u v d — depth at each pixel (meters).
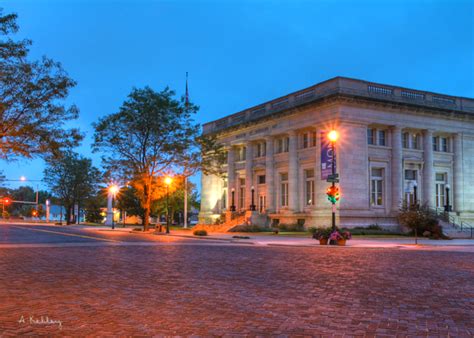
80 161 89.31
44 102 28.28
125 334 7.22
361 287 11.80
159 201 75.62
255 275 14.05
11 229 57.34
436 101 51.03
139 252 22.36
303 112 49.41
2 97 27.09
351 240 35.91
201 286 11.86
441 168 51.28
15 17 26.33
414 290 11.45
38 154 29.02
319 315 8.56
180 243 30.52
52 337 7.06
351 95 44.88
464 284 12.54
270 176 54.41
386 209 47.03
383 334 7.28
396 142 47.75
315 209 47.06
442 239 39.31
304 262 18.12
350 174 44.75
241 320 8.16
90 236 39.84
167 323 7.93
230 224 52.59
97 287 11.60
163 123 50.62
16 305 9.37
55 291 11.00
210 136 61.25
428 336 7.20
